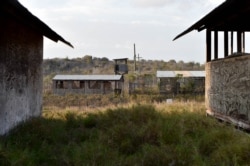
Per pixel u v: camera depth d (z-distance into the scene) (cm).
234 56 832
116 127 777
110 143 668
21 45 870
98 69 7856
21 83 870
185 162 533
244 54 773
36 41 1061
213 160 541
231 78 816
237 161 518
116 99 3725
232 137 635
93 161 536
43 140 698
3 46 716
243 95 732
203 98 3262
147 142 673
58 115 1200
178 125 767
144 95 3900
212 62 999
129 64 8262
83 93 4525
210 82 1028
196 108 1265
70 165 539
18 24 838
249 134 671
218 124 801
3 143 593
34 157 566
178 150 582
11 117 772
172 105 1507
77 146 650
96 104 3428
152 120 886
